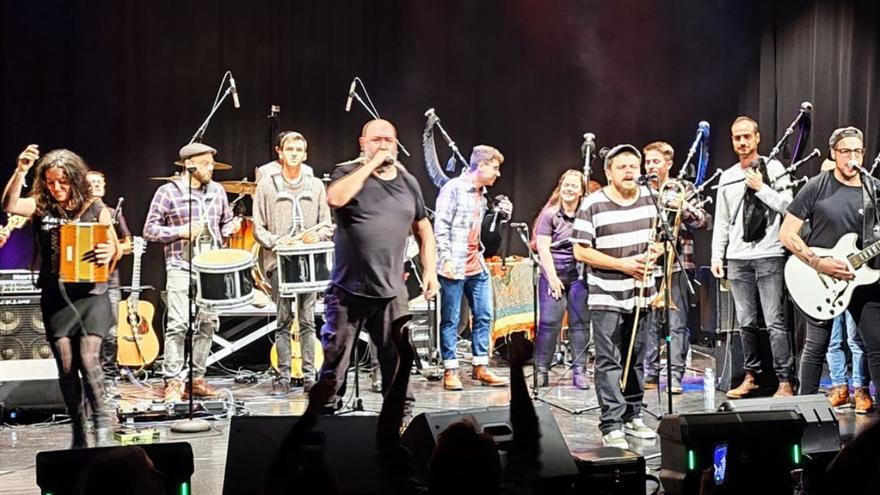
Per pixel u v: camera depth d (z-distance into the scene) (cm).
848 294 552
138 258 726
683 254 677
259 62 891
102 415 493
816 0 837
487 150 677
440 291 685
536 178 957
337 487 246
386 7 920
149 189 867
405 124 930
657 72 956
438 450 242
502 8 946
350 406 611
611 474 372
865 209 553
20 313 606
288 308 679
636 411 528
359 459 354
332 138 911
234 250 625
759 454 350
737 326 673
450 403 636
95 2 848
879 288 545
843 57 820
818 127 838
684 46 949
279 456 251
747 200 621
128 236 733
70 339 481
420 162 934
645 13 955
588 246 506
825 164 656
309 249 603
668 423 356
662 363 686
